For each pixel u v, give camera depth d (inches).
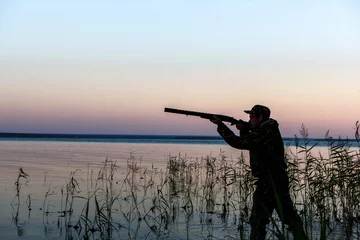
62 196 490.0
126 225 362.9
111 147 2613.2
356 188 370.6
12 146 2503.7
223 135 275.7
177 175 626.5
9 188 574.9
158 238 315.0
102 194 532.4
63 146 2655.0
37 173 780.0
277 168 273.1
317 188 396.2
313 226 333.1
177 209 440.8
